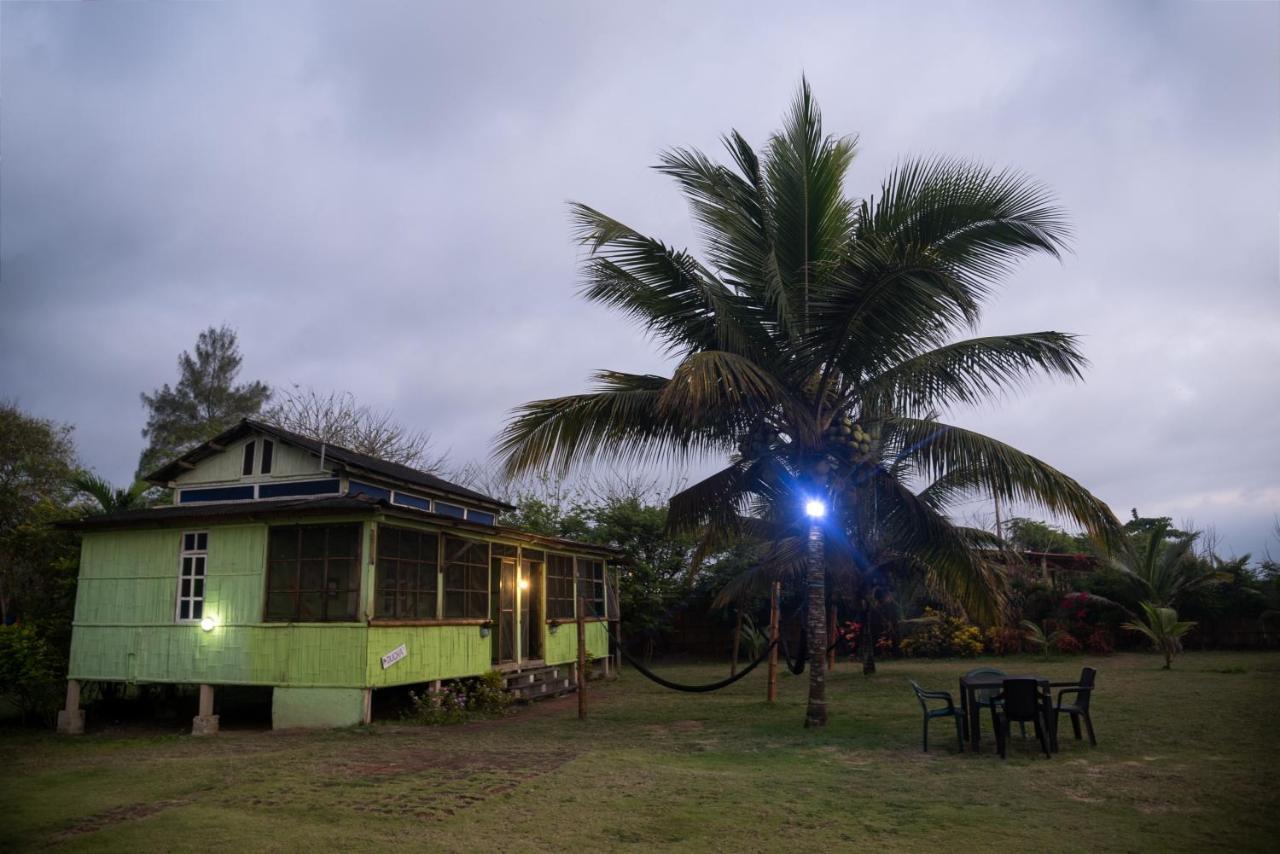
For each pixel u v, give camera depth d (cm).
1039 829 550
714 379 868
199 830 570
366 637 1108
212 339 4066
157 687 1358
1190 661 1802
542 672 1579
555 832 561
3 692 1243
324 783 729
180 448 3503
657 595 2297
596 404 1024
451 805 640
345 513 1130
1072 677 1491
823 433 1048
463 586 1362
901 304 950
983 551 1728
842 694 1412
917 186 980
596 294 1120
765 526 1426
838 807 618
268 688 1418
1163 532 2030
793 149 1022
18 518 2320
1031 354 981
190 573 1234
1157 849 501
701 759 833
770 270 1005
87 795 697
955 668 1850
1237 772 703
